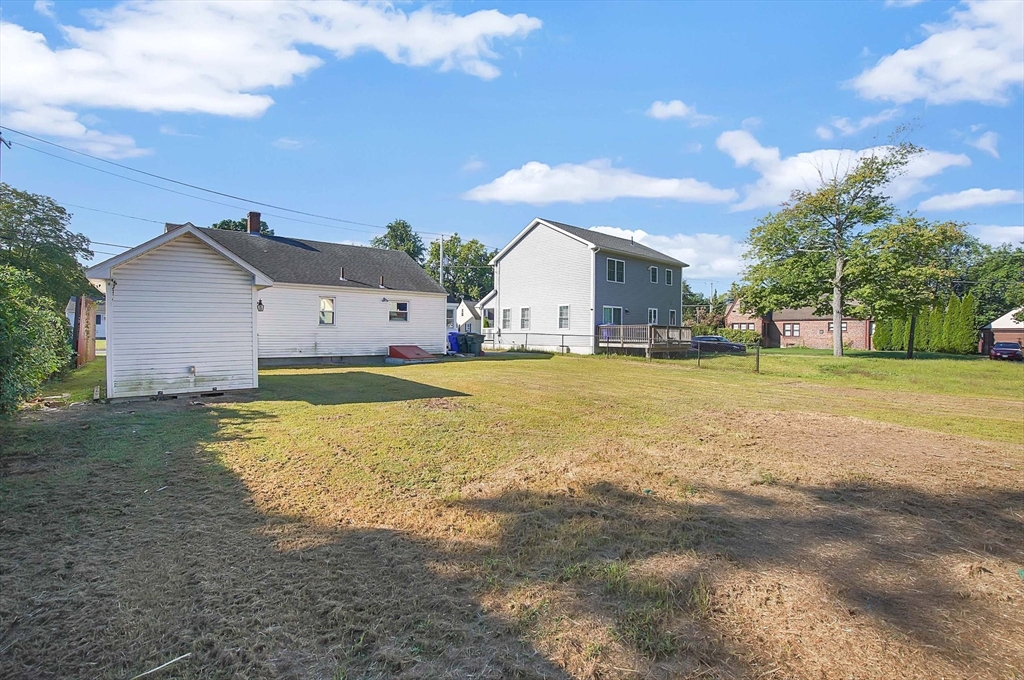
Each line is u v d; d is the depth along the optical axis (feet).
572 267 81.71
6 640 7.09
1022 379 47.01
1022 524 11.98
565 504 12.91
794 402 32.50
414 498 13.21
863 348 127.75
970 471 16.37
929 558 10.06
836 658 6.84
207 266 30.30
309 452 17.61
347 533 10.99
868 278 70.18
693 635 7.36
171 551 9.98
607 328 77.25
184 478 14.55
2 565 9.30
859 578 9.17
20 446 17.75
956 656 6.91
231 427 21.49
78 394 29.25
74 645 7.01
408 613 7.91
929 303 71.46
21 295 20.72
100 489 13.52
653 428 22.81
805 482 15.06
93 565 9.36
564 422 23.85
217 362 30.86
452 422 23.27
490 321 117.39
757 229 77.97
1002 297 131.75
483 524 11.57
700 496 13.67
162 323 28.89
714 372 52.37
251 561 9.61
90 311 53.16
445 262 190.49
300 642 7.14
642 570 9.35
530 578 9.06
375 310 61.52
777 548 10.44
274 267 56.80
